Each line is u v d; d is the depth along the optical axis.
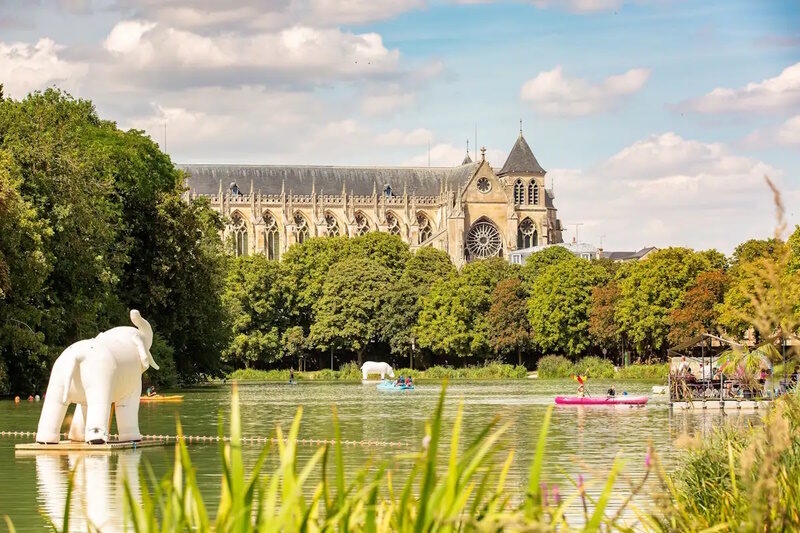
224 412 92.00
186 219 129.12
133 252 125.69
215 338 143.88
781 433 17.48
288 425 77.88
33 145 104.19
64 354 52.34
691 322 179.75
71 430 54.22
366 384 183.62
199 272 130.88
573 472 44.56
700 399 91.50
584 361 195.88
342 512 13.57
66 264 102.56
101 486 41.31
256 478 13.94
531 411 93.69
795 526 19.34
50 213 101.12
